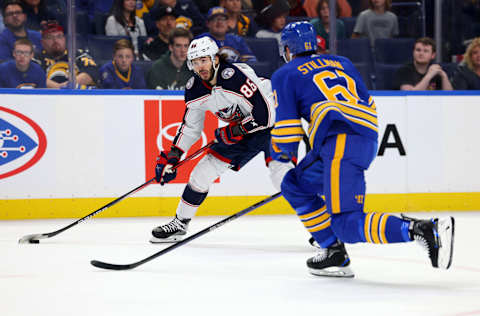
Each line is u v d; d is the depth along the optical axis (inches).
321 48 955.3
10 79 878.4
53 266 455.2
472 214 820.0
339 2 957.8
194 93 567.2
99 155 799.1
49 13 900.0
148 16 984.3
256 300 337.4
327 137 376.5
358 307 317.7
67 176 791.7
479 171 875.4
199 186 594.6
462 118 869.2
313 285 378.9
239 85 553.9
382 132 844.6
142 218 791.1
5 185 777.6
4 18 879.1
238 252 523.5
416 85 945.5
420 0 966.4
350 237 368.8
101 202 800.3
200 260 482.0
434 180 861.8
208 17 939.3
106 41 924.0
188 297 346.9
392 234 350.0
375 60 964.0
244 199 824.9
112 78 893.2
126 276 413.4
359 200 371.2
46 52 892.6
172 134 816.3
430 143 860.0
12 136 778.2
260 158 827.4
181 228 594.9
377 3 959.6
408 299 335.6
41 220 773.3
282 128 383.2
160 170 591.5
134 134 805.9
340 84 381.7
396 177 848.9
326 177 374.3
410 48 968.9
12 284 387.2
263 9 983.0
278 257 497.0
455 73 942.4
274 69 965.2
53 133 788.6
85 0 999.6
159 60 897.5
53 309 318.7
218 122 816.3
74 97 791.7
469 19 973.8
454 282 383.9
